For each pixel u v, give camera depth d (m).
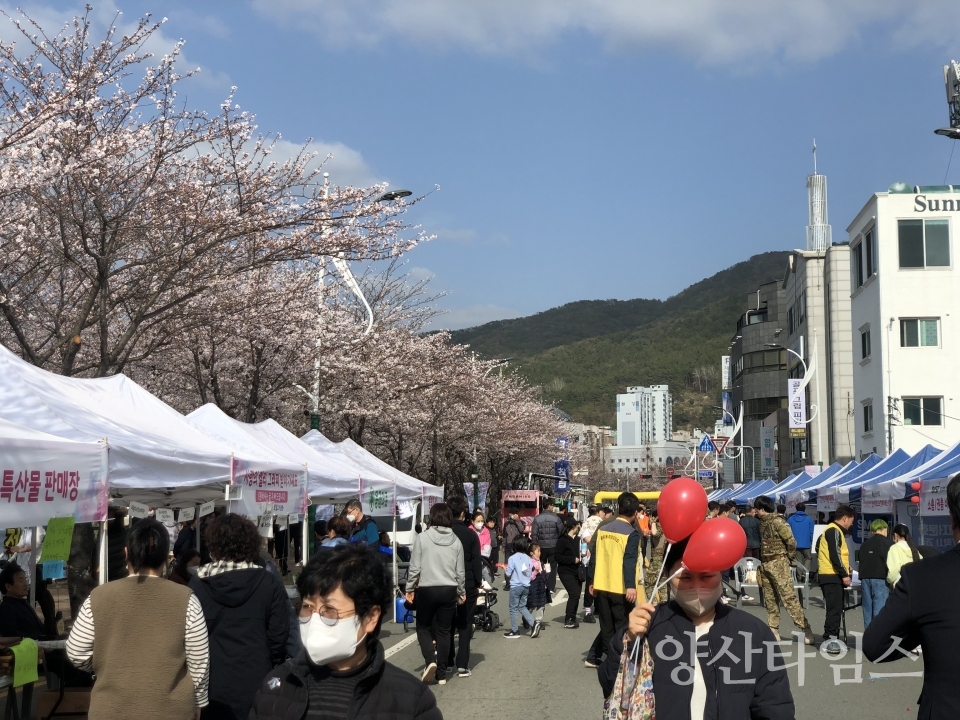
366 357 26.41
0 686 6.89
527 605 16.78
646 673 3.93
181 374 21.58
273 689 3.47
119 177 13.75
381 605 3.45
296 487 12.62
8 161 12.05
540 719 9.14
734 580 19.75
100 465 7.66
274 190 15.30
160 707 4.81
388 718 3.34
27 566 13.67
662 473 150.75
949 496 3.94
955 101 44.25
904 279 41.09
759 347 97.31
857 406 45.50
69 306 16.41
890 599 3.84
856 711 9.33
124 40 13.57
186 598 5.02
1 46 13.05
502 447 52.69
